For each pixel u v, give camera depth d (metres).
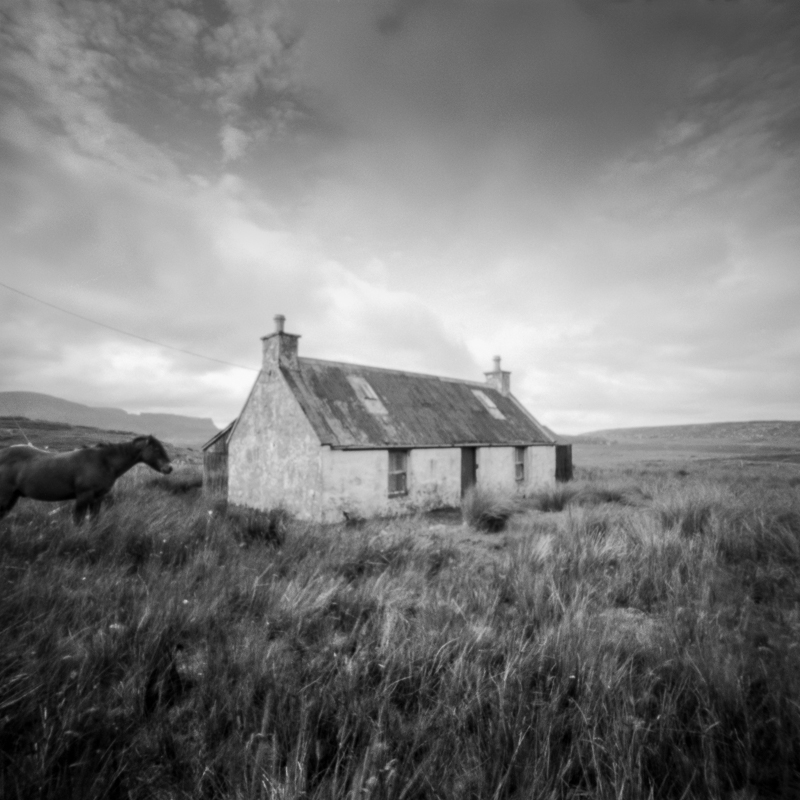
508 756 2.59
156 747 2.63
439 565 6.70
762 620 4.34
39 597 3.99
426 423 16.61
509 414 21.27
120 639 3.54
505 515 10.44
